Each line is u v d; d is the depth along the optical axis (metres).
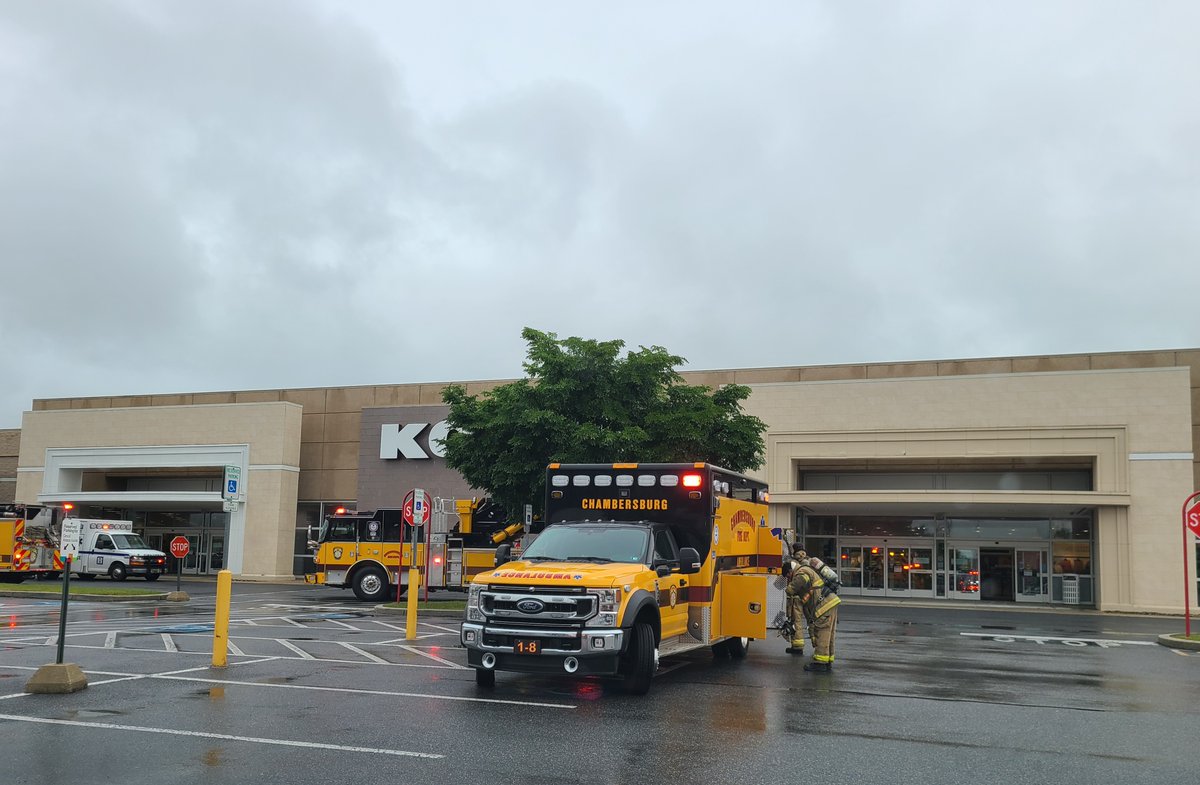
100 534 40.75
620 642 10.55
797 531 37.06
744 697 11.09
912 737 8.95
